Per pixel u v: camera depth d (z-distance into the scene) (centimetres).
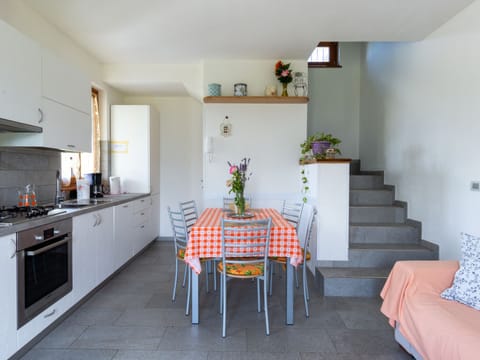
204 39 344
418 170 357
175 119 524
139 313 259
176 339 219
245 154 415
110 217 326
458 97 292
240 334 226
